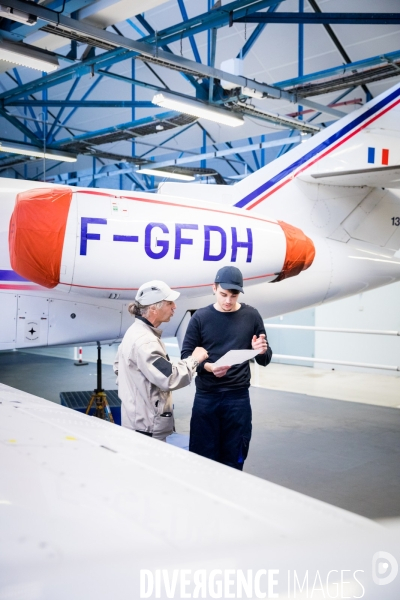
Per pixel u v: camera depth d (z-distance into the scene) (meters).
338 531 0.75
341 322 11.41
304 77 9.33
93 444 1.22
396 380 10.16
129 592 0.59
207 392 3.42
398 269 6.84
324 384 9.73
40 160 16.69
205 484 0.95
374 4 9.85
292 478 4.55
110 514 0.80
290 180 6.35
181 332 6.02
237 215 5.38
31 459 1.07
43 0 6.43
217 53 12.05
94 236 4.69
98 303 5.66
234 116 9.30
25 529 0.74
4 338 5.30
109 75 8.94
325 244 6.39
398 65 8.44
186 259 4.98
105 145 17.22
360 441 5.68
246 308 3.52
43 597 0.58
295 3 10.41
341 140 6.51
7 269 5.30
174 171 14.75
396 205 6.92
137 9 6.14
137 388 3.00
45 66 6.92
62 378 10.12
